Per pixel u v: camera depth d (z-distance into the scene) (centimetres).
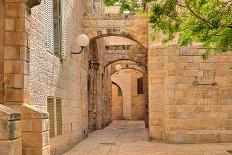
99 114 2602
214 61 1702
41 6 1038
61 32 1313
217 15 1060
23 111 820
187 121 1692
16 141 659
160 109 1734
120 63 3397
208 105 1695
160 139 1733
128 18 1895
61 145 1305
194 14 1041
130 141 1780
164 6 1060
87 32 1908
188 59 1703
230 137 1681
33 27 952
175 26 1106
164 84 1714
